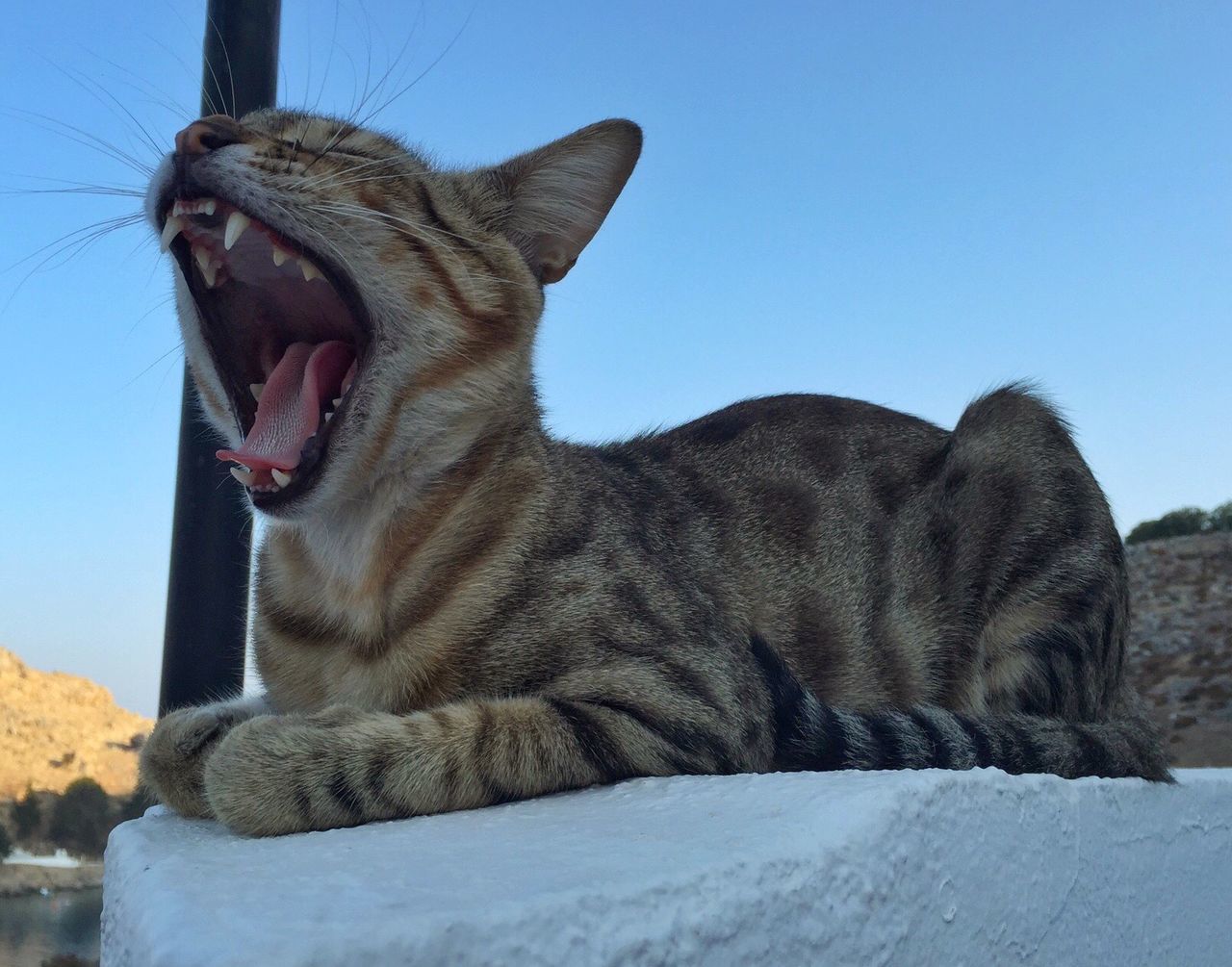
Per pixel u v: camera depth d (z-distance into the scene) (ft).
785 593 1.45
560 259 1.41
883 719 1.15
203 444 1.39
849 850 0.64
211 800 0.82
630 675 1.05
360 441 1.10
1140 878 0.97
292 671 1.15
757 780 0.83
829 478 1.61
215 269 1.20
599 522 1.20
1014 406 1.65
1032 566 1.54
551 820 0.75
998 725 1.23
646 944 0.51
